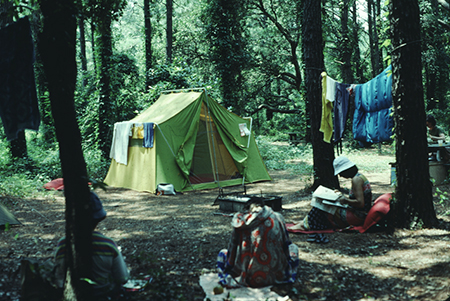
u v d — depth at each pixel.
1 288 3.53
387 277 3.76
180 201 8.68
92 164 13.42
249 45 24.20
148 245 5.10
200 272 3.98
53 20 2.87
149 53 18.53
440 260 4.09
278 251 3.52
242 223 3.47
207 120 10.88
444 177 8.25
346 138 21.03
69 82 2.90
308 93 8.61
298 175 12.49
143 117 11.45
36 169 12.28
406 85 5.27
